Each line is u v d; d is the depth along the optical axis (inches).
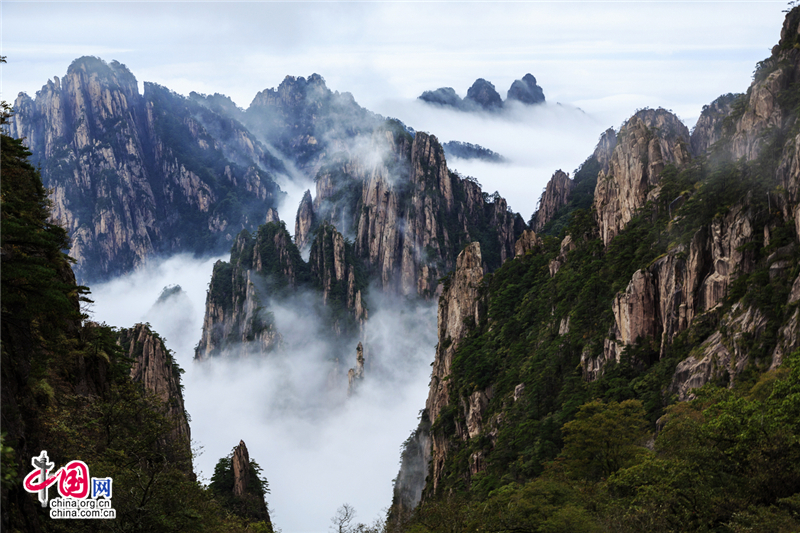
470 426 5807.1
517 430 4608.8
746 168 4269.2
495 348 6407.5
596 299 5265.8
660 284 4402.1
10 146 2113.7
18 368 1604.3
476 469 5088.6
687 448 2164.1
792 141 3880.4
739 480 1983.3
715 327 3828.7
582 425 3107.8
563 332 5452.8
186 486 1888.5
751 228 3917.3
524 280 7155.5
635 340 4468.5
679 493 2003.0
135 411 2107.5
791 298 3294.8
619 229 6003.9
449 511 2464.3
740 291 3747.5
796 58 4810.5
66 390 1999.3
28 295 1558.8
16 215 1820.9
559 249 7012.8
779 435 1946.4
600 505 2299.5
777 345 3191.4
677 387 3720.5
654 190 5659.5
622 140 6245.1
